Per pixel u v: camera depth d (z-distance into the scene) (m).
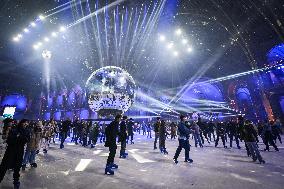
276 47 26.86
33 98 47.66
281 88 25.98
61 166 6.91
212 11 30.11
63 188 4.54
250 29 28.64
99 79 16.12
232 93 32.50
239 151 10.28
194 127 12.45
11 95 44.47
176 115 39.88
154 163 7.40
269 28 26.83
